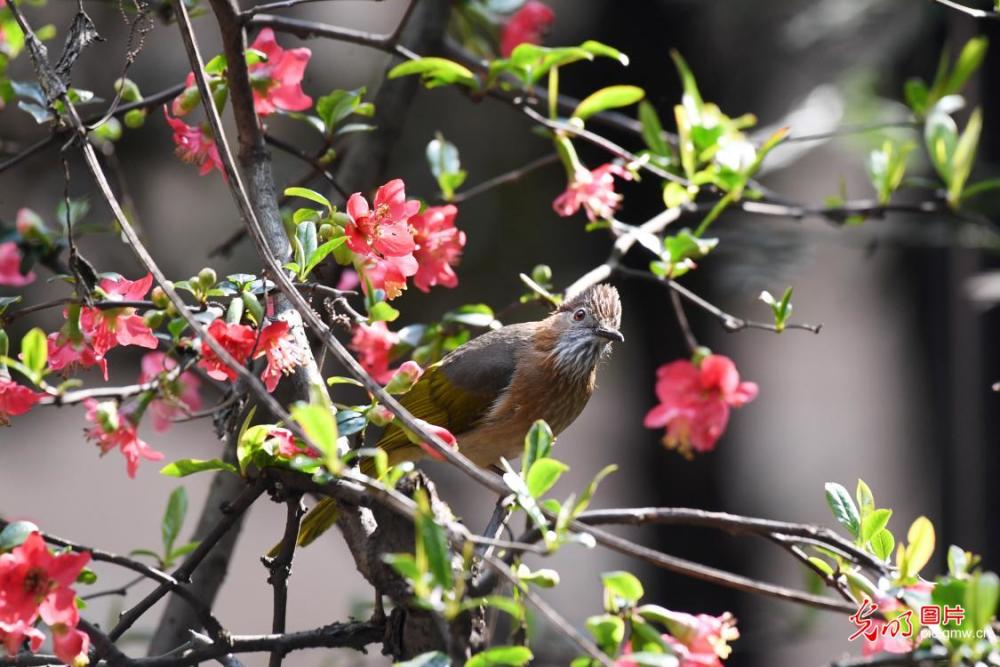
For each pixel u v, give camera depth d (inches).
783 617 507.8
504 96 352.2
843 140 522.6
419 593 196.5
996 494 505.7
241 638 247.8
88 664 251.8
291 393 314.0
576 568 823.7
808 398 1090.1
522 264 570.9
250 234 238.8
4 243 348.2
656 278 342.6
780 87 575.8
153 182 567.5
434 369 416.8
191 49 249.3
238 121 298.2
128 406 247.6
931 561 612.4
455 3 414.3
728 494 658.8
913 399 761.0
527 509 209.9
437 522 214.1
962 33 502.3
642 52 583.8
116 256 506.6
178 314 243.8
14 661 251.9
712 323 625.3
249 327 245.8
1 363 254.8
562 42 593.9
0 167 318.7
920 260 684.1
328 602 885.2
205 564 346.9
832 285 1031.0
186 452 831.1
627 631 224.4
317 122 327.9
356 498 239.8
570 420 436.8
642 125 388.8
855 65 528.4
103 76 537.3
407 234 269.1
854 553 235.1
